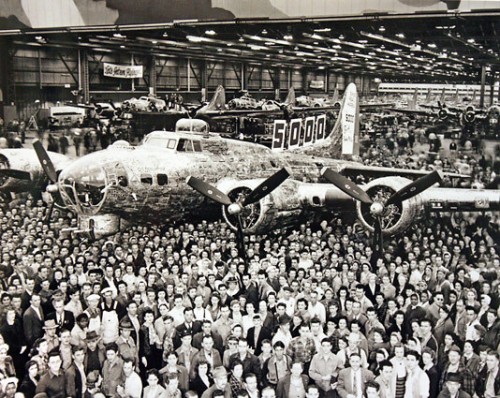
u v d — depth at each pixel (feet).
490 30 41.01
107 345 23.43
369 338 25.49
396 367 22.86
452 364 23.79
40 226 45.96
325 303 29.09
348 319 26.91
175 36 50.06
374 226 36.94
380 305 29.17
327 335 26.32
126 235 43.01
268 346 23.70
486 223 43.37
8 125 59.16
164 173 41.32
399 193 36.47
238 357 23.20
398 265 35.99
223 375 21.25
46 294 30.40
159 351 26.43
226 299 29.14
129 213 41.09
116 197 39.52
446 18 40.37
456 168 49.52
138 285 30.14
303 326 24.76
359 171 51.67
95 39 54.08
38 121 59.00
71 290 30.91
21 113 59.16
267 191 38.83
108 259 35.01
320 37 46.50
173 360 22.09
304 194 43.50
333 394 22.49
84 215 40.40
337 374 22.84
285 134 54.19
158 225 43.98
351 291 30.55
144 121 56.85
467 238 41.19
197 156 44.24
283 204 41.68
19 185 53.78
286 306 28.45
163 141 44.37
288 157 50.88
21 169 52.06
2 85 58.39
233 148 47.01
